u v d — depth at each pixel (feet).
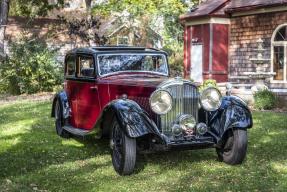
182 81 20.15
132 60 24.72
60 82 68.69
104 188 17.71
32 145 25.63
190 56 70.44
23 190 17.19
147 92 20.54
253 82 62.18
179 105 20.06
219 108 20.84
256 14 62.03
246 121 20.36
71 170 20.42
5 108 44.34
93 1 85.71
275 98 44.75
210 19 65.57
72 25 70.33
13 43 71.51
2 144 25.86
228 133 20.95
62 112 27.35
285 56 58.44
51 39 94.89
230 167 20.68
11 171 20.16
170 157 22.77
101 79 23.54
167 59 25.58
